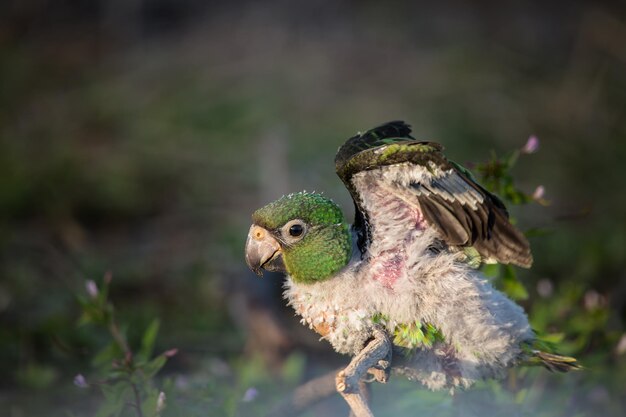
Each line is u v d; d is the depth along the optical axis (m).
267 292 10.44
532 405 7.45
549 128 15.69
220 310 10.89
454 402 6.81
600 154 14.98
